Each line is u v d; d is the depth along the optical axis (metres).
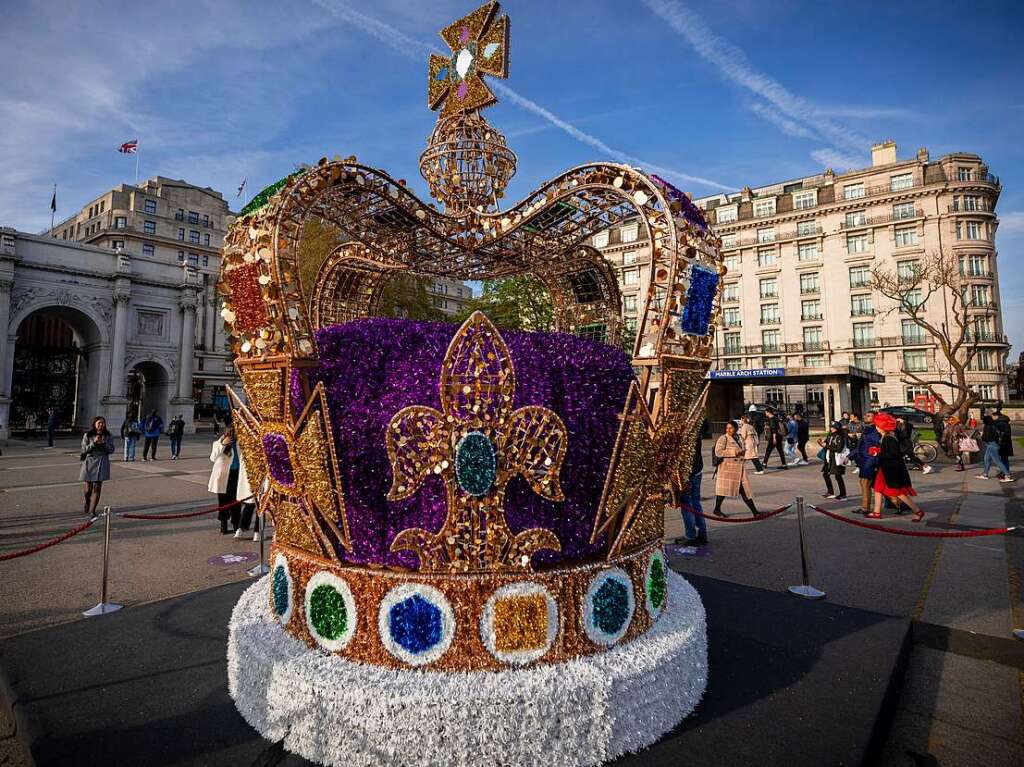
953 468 13.99
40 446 21.81
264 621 2.97
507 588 2.52
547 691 2.28
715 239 3.14
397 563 2.63
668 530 7.36
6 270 25.80
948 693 3.17
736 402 24.89
